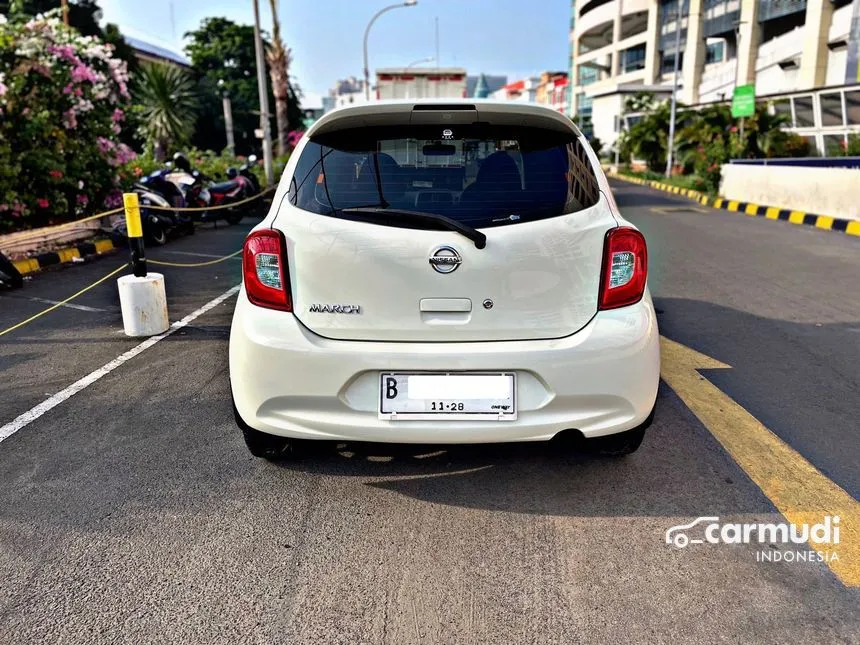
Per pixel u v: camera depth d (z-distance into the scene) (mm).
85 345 5152
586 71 70688
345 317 2600
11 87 9664
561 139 2840
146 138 24984
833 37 34000
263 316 2645
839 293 6984
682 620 2174
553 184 2684
